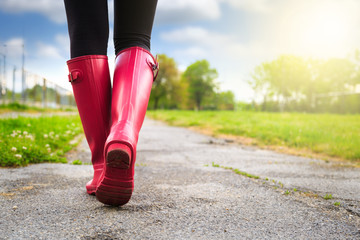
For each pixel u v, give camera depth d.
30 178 1.71
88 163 2.41
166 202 1.30
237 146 4.21
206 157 3.01
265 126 6.85
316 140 4.43
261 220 1.12
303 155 3.42
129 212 1.14
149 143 4.22
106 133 1.18
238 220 1.11
